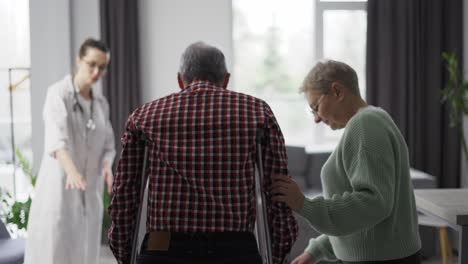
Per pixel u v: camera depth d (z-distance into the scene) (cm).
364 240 176
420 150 568
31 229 336
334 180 179
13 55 556
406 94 566
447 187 574
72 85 339
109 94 558
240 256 154
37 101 552
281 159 161
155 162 157
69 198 336
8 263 298
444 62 569
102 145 356
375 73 567
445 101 570
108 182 355
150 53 573
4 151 559
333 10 591
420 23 564
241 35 599
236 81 603
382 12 561
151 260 155
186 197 154
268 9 598
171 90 577
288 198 160
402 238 176
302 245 436
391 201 164
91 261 352
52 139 326
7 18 552
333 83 177
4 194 522
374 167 164
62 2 549
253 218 161
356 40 594
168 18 573
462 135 529
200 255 154
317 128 602
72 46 561
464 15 564
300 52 603
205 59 167
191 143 155
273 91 606
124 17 554
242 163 155
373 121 170
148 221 160
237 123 156
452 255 489
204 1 574
